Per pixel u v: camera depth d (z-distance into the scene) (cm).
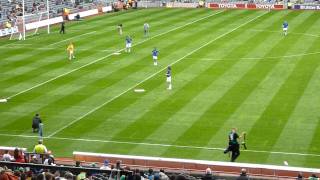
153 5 12631
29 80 6206
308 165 4019
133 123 4891
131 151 4312
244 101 5400
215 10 11900
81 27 9838
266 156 4184
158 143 4462
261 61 6975
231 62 6944
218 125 4803
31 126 4853
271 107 5212
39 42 8444
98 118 5019
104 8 11806
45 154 3419
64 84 6041
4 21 9812
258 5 12012
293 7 11900
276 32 8956
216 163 3612
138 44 8131
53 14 10744
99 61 7081
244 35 8712
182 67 6725
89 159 3841
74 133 4688
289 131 4638
